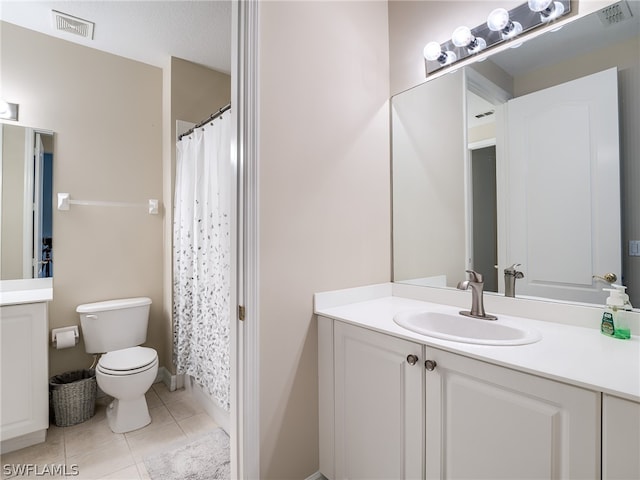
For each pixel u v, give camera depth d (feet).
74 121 7.51
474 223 4.80
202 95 8.75
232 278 4.17
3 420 5.52
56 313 7.23
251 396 3.99
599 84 3.71
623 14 3.57
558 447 2.53
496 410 2.87
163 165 8.77
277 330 4.22
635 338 3.36
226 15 6.68
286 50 4.35
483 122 4.69
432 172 5.28
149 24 6.95
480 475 2.99
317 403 4.65
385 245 5.75
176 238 8.03
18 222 6.85
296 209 4.43
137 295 8.35
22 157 6.89
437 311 4.55
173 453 5.61
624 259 3.54
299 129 4.47
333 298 4.83
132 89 8.34
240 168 4.04
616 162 3.60
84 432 6.25
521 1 4.27
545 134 4.11
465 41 4.57
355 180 5.22
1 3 6.20
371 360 3.89
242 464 4.00
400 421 3.60
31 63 7.01
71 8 6.34
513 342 3.20
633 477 2.20
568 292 3.92
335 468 4.41
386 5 5.86
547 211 4.09
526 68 4.26
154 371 6.60
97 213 7.79
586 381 2.39
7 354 5.58
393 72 5.79
